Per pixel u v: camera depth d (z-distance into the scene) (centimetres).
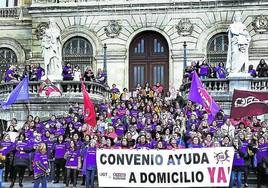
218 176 1608
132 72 3644
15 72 3081
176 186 1622
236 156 1795
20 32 3856
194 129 2041
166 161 1628
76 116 2333
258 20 3456
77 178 2094
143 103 2584
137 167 1634
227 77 2705
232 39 2731
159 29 3575
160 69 3616
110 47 3616
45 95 2800
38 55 3672
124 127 2300
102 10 3628
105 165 1644
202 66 2841
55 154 2023
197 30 3531
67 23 3662
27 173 2292
